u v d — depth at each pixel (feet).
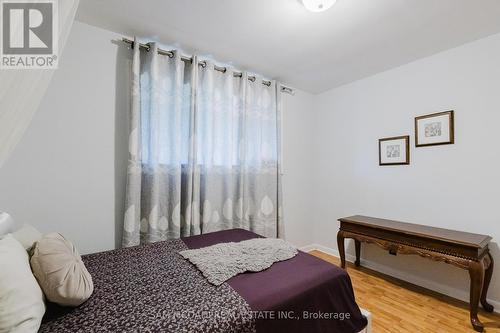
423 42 6.88
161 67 7.02
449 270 7.23
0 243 2.96
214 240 6.31
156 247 5.71
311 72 9.08
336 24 5.98
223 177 8.27
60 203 5.89
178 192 7.00
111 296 3.51
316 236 11.44
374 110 9.29
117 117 6.61
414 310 6.46
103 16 5.80
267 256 4.90
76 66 6.06
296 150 11.00
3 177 5.31
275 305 3.40
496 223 6.44
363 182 9.65
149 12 5.60
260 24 6.00
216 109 8.13
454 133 7.19
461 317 6.13
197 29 6.26
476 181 6.78
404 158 8.32
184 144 7.48
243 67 8.62
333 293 4.14
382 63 8.29
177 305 3.27
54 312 3.12
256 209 8.90
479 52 6.72
